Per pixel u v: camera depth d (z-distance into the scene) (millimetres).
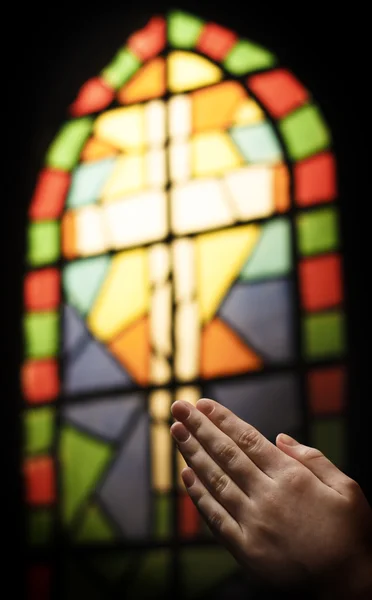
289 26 2672
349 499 698
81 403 2596
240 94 2732
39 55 3000
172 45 2930
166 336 2521
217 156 2684
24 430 2633
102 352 2625
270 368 2314
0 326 2762
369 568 672
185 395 2424
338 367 2221
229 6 2820
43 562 2445
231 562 2211
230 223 2557
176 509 2334
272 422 2248
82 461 2520
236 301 2449
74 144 2961
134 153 2840
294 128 2572
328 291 2316
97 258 2756
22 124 2967
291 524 685
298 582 678
